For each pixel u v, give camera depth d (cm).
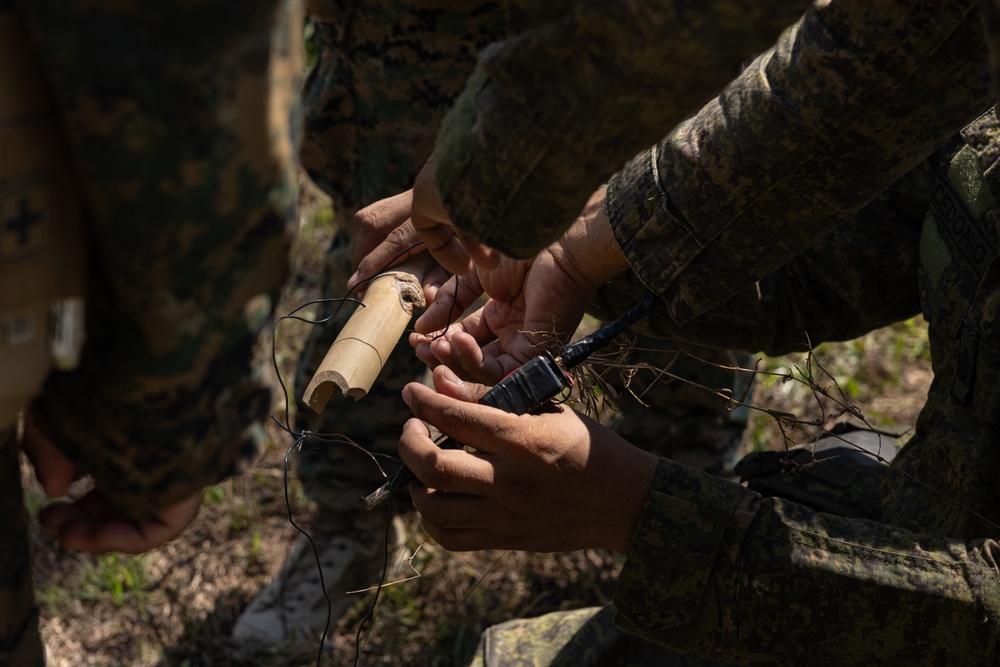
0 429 96
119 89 83
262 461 276
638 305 150
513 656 187
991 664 131
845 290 175
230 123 89
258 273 99
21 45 85
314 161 220
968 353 146
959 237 155
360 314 147
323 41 211
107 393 97
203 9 83
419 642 232
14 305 89
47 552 251
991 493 143
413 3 197
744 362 233
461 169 108
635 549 137
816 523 138
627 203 150
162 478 102
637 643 179
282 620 233
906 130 136
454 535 135
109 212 88
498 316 162
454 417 128
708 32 94
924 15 128
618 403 216
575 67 97
